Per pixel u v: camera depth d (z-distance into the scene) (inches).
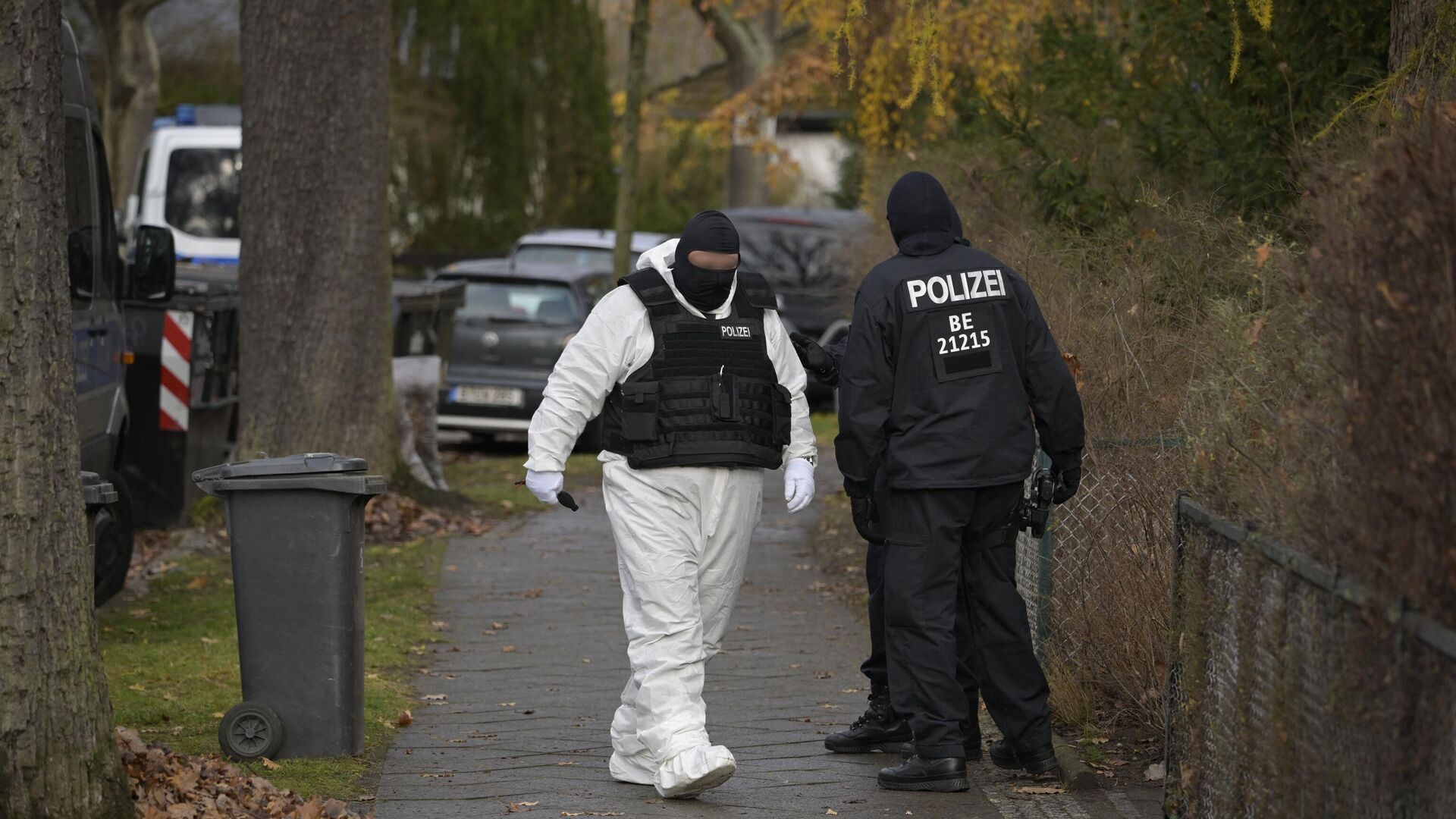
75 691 272.2
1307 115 472.1
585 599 581.6
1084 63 569.6
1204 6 504.7
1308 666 214.7
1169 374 389.4
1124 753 364.2
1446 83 341.7
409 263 1780.3
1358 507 196.1
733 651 495.5
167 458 722.2
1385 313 191.2
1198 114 516.7
